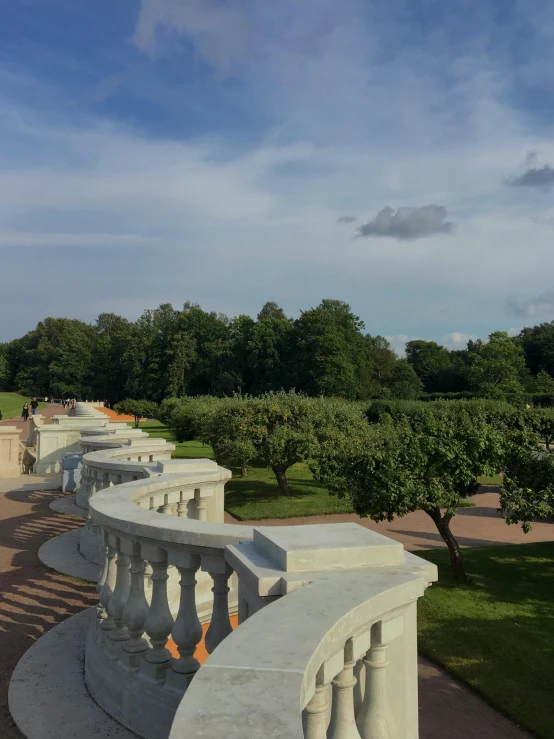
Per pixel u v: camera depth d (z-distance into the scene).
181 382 78.31
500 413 23.69
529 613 8.87
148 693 3.70
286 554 2.67
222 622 3.49
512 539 14.16
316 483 21.50
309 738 2.04
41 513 12.54
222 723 1.38
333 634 1.99
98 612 4.72
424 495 9.84
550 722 5.80
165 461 6.76
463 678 6.77
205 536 3.38
